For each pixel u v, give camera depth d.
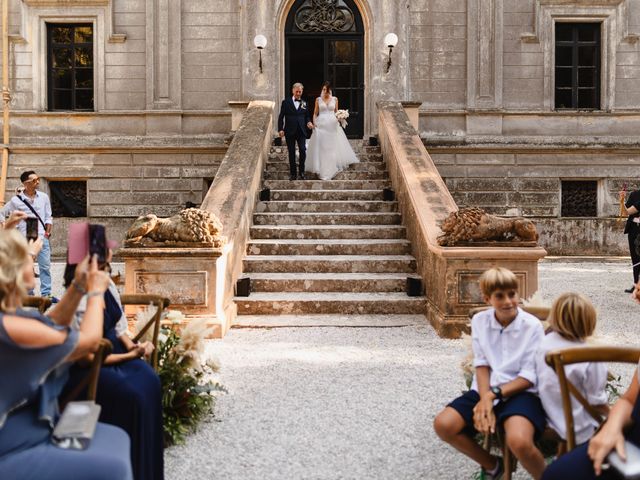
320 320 8.71
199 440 4.75
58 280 13.00
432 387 6.01
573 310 3.52
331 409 5.42
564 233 16.64
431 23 17.22
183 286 7.97
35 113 17.19
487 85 17.28
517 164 17.33
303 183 12.49
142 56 17.23
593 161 17.39
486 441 4.06
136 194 17.25
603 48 17.50
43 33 17.27
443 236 8.26
